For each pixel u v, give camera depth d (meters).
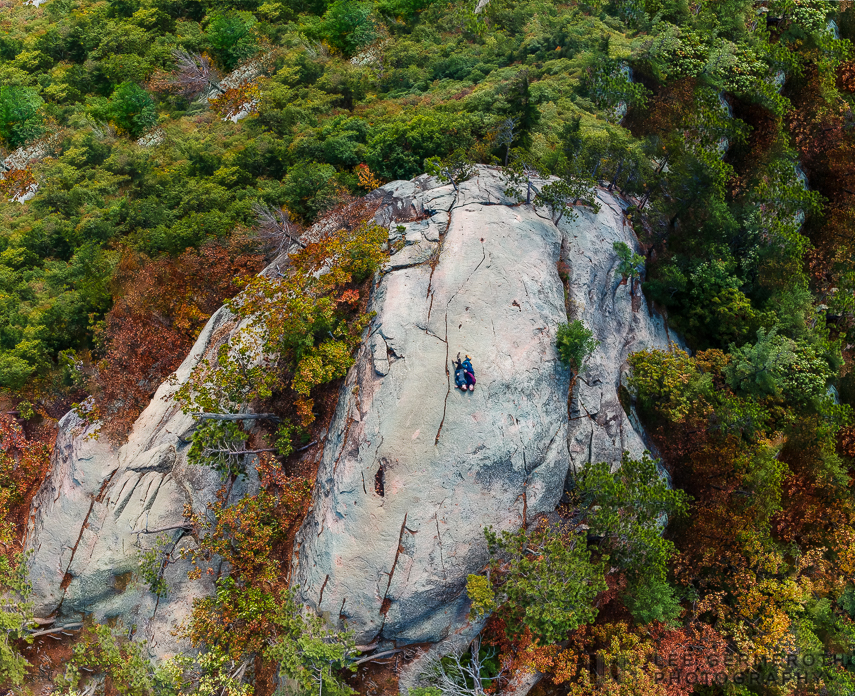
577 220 30.12
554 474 25.16
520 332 25.78
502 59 46.69
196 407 24.88
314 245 27.73
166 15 60.66
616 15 45.97
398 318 25.66
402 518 23.17
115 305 32.94
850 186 38.88
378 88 48.03
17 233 43.34
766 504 26.56
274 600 23.91
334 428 25.61
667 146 32.91
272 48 53.94
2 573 26.53
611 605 25.64
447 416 23.95
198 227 35.94
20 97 54.59
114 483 27.05
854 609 26.77
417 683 23.47
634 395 29.22
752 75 36.88
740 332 30.62
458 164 30.34
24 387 33.19
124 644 25.81
